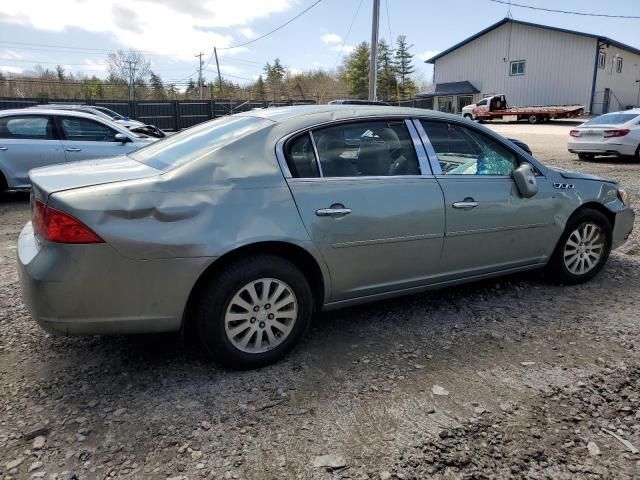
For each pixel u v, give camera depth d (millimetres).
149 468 2223
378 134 3344
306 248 2977
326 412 2613
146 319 2707
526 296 4148
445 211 3459
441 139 3592
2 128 7785
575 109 35062
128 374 2963
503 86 43188
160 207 2648
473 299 4086
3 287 4336
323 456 2299
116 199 2600
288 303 3037
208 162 2857
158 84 59188
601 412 2621
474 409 2637
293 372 2992
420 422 2531
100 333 2678
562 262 4254
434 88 47969
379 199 3211
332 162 3152
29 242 2910
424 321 3688
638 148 13062
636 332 3506
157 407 2646
